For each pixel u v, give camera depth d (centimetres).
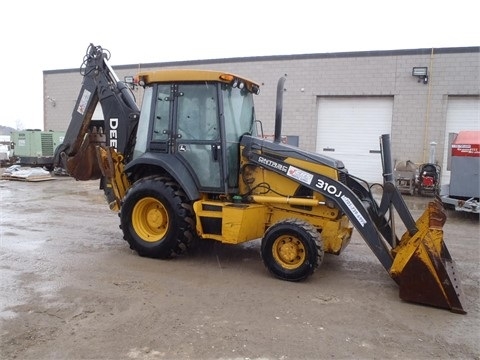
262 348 352
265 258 521
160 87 586
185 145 569
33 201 1092
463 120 1499
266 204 562
